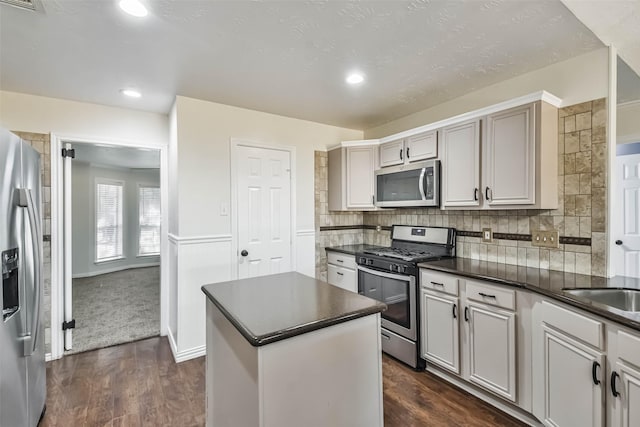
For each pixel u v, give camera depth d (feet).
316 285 6.07
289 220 11.18
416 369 8.25
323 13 5.28
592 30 5.83
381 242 12.30
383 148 10.79
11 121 8.48
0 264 4.63
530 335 5.97
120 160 18.69
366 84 8.32
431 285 7.88
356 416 4.58
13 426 5.00
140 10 5.12
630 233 8.57
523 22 5.57
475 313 6.88
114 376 8.13
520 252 7.78
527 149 6.75
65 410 6.72
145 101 9.37
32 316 5.55
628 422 4.26
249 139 10.25
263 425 3.74
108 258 20.52
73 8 5.02
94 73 7.46
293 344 3.99
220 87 8.40
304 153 11.60
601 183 6.42
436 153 8.87
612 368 4.50
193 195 9.16
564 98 6.95
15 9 5.02
